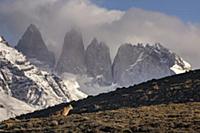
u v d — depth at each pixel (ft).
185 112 276.62
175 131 228.63
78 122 270.67
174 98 387.75
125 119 267.18
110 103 422.82
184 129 232.12
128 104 405.59
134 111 294.05
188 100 371.15
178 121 247.50
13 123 285.64
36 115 462.19
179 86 415.64
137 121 258.37
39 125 272.10
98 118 277.85
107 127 246.06
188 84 414.41
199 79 425.28
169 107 302.04
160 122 248.93
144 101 403.54
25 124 276.00
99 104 430.20
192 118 253.65
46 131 252.42
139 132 235.61
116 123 256.11
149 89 434.71
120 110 304.09
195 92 386.93
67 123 270.26
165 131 231.30
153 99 401.49
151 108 302.66
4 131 262.26
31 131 256.52
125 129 239.91
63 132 246.27
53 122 270.87
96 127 249.55
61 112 321.11
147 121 255.91
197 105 304.71
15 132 258.16
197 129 230.89
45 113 463.83
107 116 282.36
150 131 234.99
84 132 244.01
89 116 288.51
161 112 282.36
